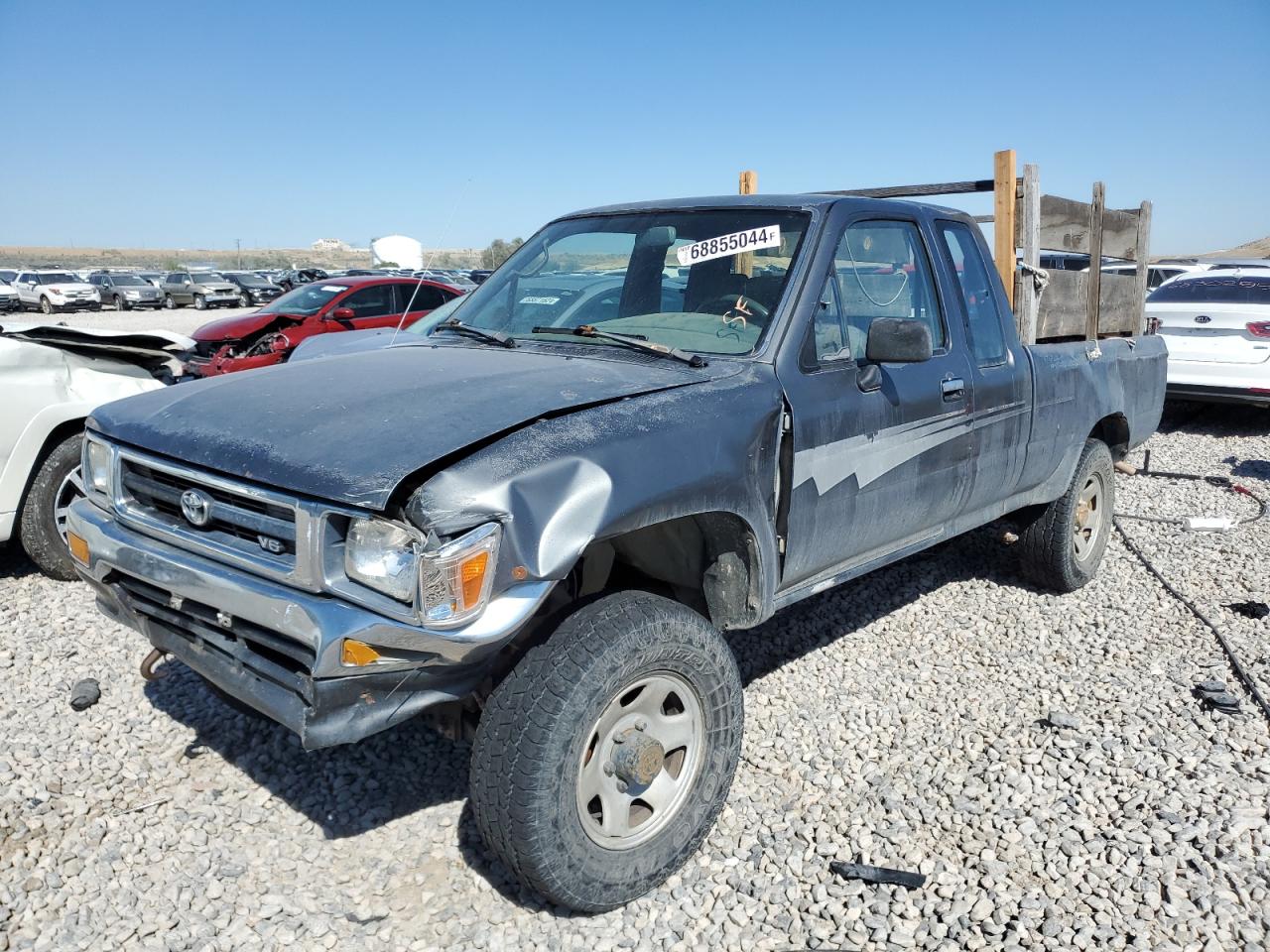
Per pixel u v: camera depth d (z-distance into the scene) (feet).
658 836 9.41
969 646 15.58
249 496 8.55
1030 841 10.43
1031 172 15.57
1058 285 16.88
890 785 11.52
